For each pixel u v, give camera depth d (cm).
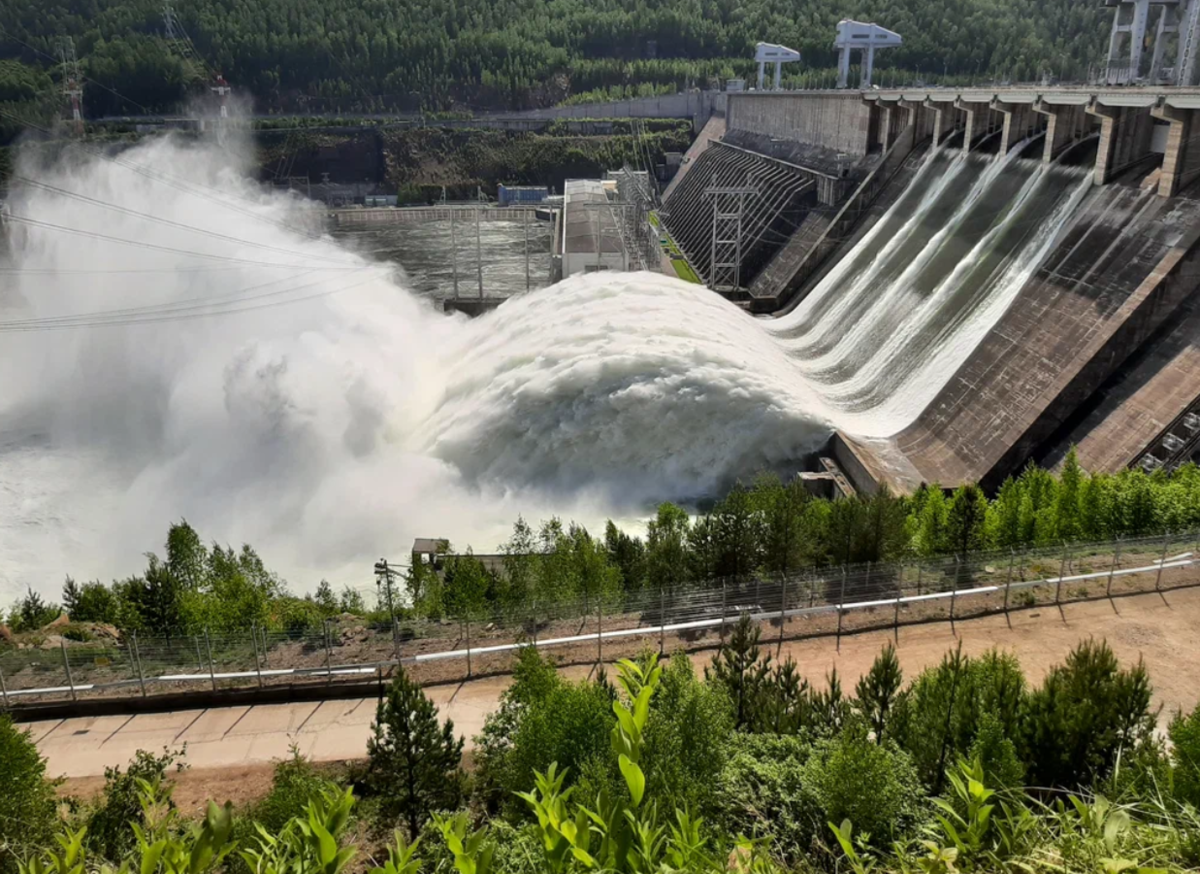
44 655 3222
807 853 1519
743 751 1856
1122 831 914
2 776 1931
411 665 3180
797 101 12756
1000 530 3994
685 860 733
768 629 3278
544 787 749
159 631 3628
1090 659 2117
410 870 700
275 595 4344
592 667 3112
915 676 2912
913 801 1647
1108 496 3869
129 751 2791
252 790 2591
